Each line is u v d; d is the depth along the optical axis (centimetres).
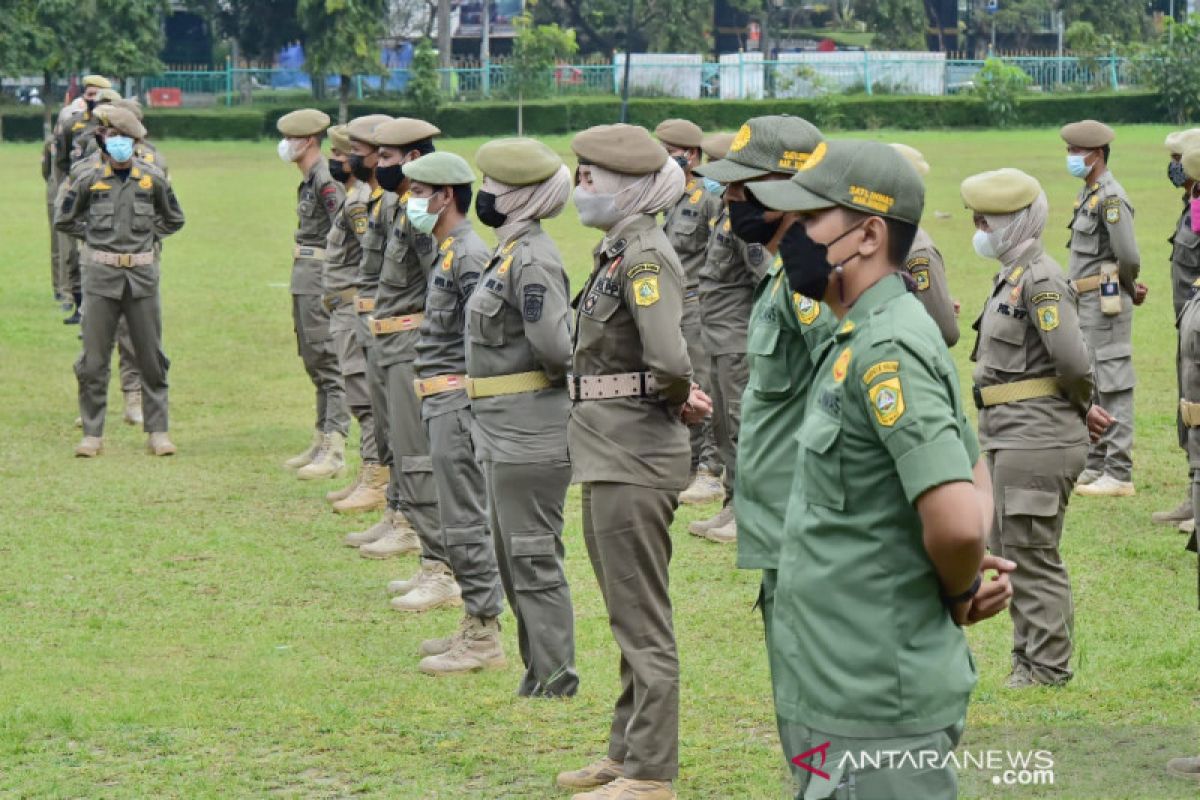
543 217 710
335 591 945
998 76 5984
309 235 1230
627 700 605
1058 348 697
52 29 5803
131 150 1285
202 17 6962
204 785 614
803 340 488
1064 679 724
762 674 761
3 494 1184
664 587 604
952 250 2500
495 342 704
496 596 788
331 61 5956
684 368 593
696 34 7494
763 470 496
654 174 604
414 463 897
